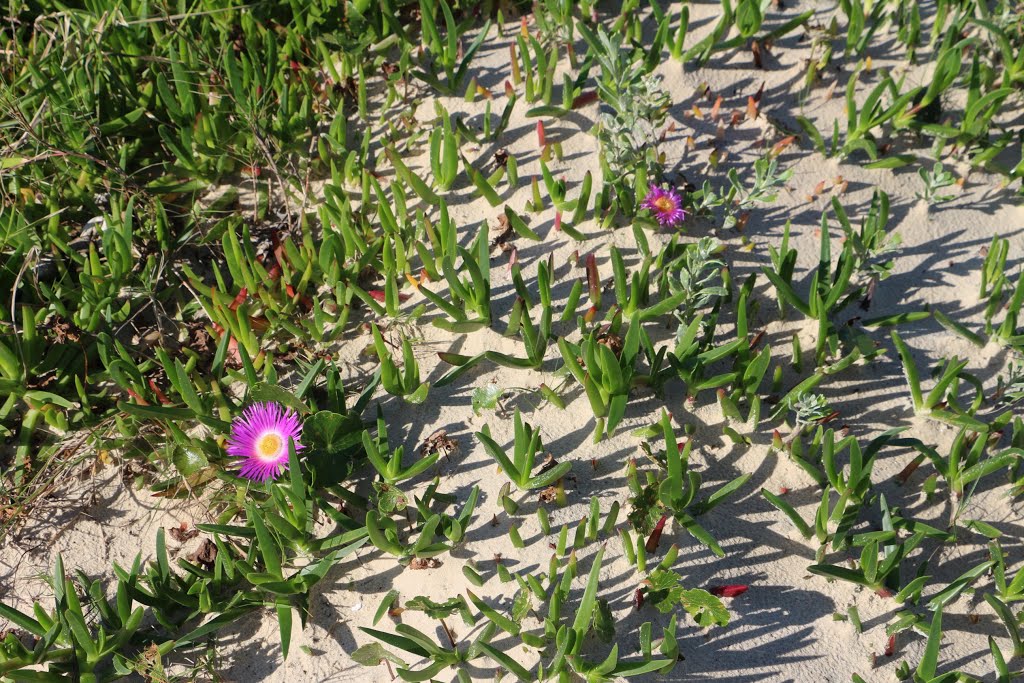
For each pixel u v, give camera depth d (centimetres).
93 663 110
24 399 120
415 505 115
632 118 123
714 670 108
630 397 118
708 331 118
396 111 133
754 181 126
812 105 131
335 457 115
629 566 112
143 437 119
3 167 125
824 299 119
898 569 110
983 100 124
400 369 121
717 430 116
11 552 117
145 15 131
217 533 113
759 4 133
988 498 114
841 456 115
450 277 119
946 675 106
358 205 129
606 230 125
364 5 135
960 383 118
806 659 109
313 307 123
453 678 109
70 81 130
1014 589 110
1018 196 125
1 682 109
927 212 125
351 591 113
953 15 134
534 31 137
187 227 128
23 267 120
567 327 121
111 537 117
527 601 109
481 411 118
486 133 129
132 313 125
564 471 112
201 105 131
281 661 111
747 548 112
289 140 131
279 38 136
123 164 128
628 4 133
